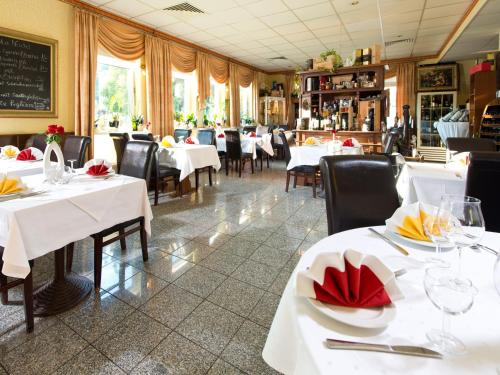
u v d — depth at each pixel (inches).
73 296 76.0
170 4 192.9
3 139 160.4
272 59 349.7
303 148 183.2
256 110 401.7
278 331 29.4
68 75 189.2
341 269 29.2
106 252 104.3
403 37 265.1
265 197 181.3
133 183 85.7
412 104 336.5
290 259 101.0
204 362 57.7
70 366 56.2
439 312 27.9
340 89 218.1
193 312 72.6
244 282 86.4
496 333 24.9
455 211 38.4
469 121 234.7
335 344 23.3
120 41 215.3
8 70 161.9
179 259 100.0
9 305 73.5
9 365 56.2
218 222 136.9
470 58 306.0
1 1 157.5
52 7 177.5
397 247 41.8
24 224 58.4
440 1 190.7
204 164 190.7
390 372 21.0
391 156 138.9
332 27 238.2
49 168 79.9
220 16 213.9
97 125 213.9
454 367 21.4
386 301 27.5
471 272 35.3
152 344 62.1
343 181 59.8
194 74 296.2
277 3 193.0
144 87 242.1
